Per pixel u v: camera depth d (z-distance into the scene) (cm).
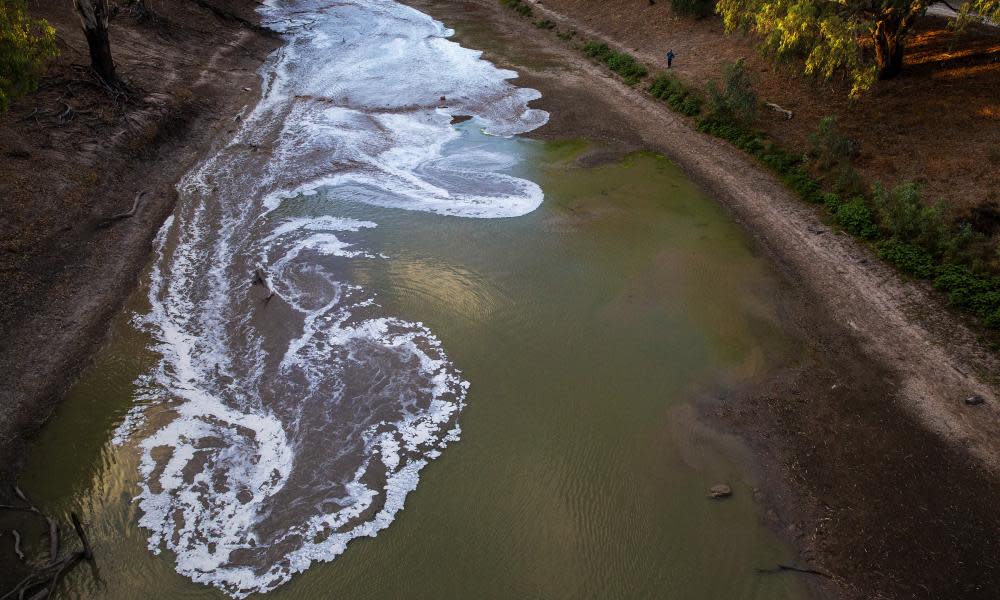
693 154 3328
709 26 4809
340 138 3491
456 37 5434
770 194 2922
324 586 1452
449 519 1594
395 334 2148
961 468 1688
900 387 1930
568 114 3900
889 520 1571
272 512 1614
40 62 2314
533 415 1867
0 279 2084
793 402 1900
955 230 2428
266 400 1916
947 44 3588
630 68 4397
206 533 1566
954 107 3064
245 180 3055
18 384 1873
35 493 1642
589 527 1571
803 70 3669
